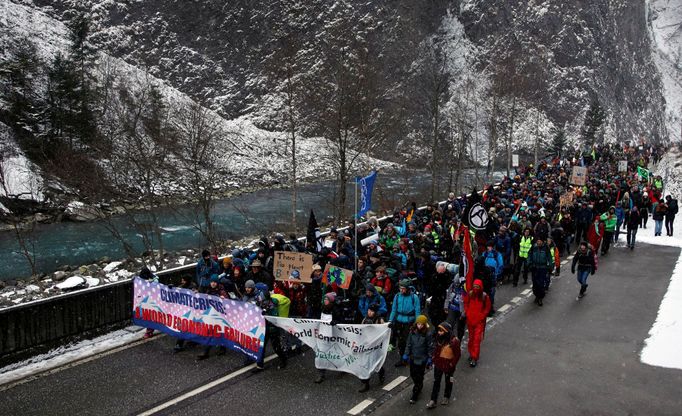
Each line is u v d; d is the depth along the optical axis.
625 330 12.31
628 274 17.23
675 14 175.75
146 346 11.62
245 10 69.19
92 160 26.42
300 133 42.06
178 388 9.65
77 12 61.88
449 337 8.87
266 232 30.12
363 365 9.60
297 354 11.26
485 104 57.59
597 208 22.67
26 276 23.20
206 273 12.58
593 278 16.84
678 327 12.14
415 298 10.42
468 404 9.04
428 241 14.73
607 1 104.44
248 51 68.62
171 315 11.61
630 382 9.77
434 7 80.88
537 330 12.44
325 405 9.04
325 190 46.50
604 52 97.69
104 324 12.20
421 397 9.30
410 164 46.34
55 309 11.26
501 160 66.56
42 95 38.69
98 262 25.20
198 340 11.23
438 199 36.44
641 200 25.88
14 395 9.40
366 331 9.64
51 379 10.00
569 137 81.75
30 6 59.31
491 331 12.44
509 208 20.75
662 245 21.80
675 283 15.86
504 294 15.35
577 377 10.00
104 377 10.09
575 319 13.13
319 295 11.66
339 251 14.15
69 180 25.02
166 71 65.12
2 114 37.09
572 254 20.09
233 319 10.77
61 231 31.42
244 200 42.75
